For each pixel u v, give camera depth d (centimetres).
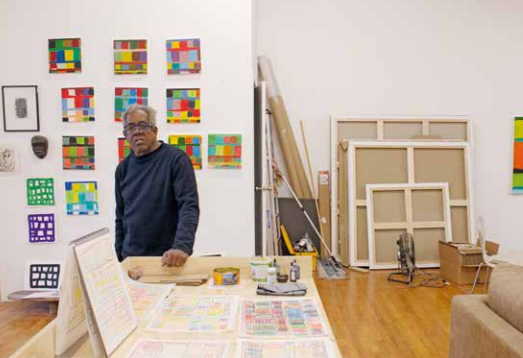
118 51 308
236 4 306
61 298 89
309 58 448
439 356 233
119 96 310
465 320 155
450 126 446
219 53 308
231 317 111
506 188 454
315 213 439
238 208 312
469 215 429
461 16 443
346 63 448
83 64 311
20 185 319
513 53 445
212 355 91
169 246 190
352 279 379
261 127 340
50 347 89
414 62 447
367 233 418
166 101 309
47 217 318
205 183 312
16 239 322
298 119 452
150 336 100
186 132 311
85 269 90
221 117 310
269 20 445
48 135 315
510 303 140
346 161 432
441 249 389
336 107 451
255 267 144
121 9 308
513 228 448
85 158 314
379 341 251
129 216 190
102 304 94
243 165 311
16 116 315
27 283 319
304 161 453
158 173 185
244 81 309
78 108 312
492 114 450
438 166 432
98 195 316
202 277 143
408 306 309
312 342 97
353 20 445
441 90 449
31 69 313
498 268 160
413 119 444
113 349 92
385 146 428
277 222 429
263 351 92
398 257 381
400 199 423
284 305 120
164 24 308
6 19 312
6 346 252
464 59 447
